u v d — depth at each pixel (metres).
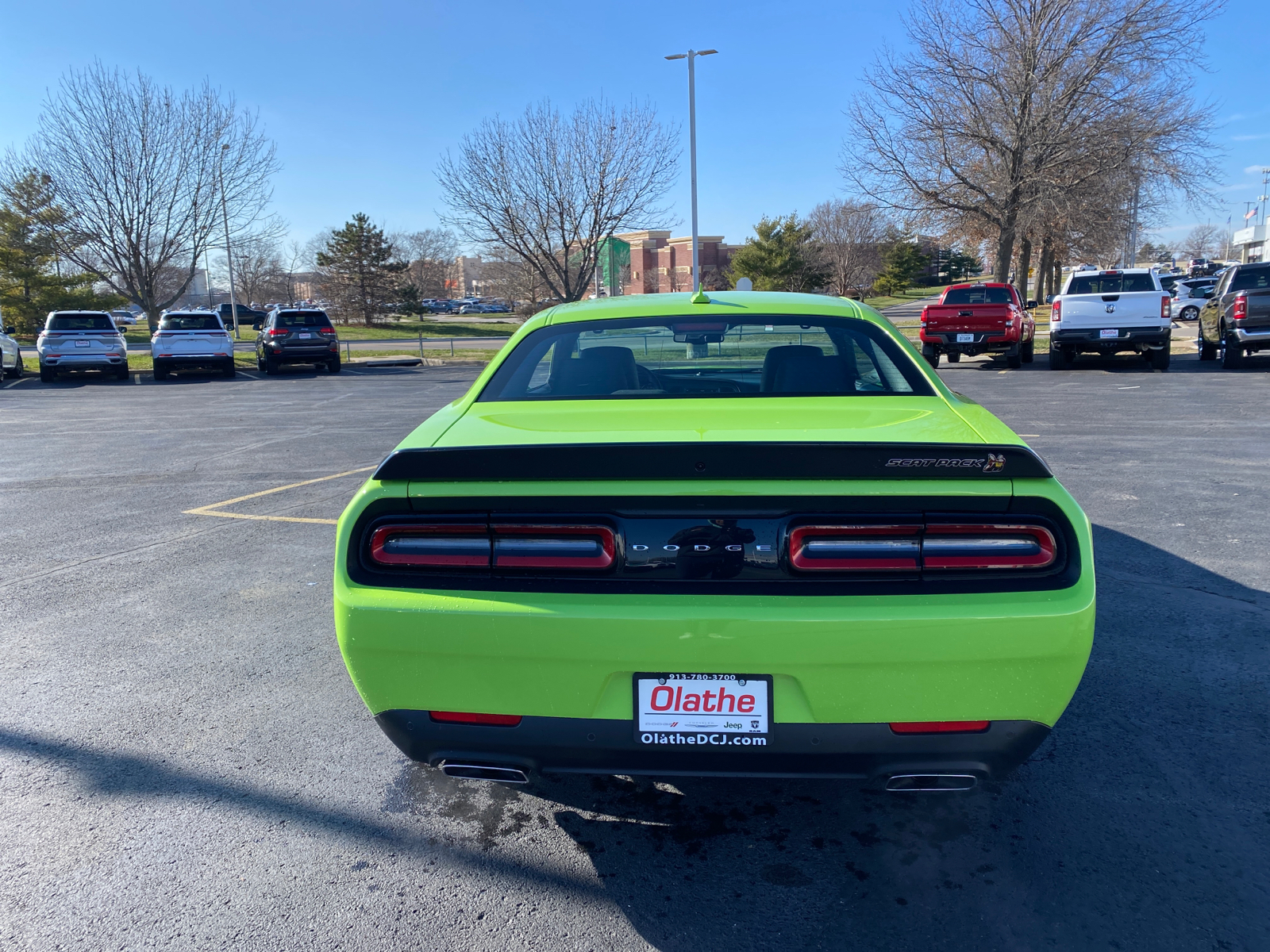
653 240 86.25
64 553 5.82
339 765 3.16
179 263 35.47
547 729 2.28
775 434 2.44
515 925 2.32
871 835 2.72
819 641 2.14
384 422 12.75
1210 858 2.56
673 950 2.23
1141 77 25.45
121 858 2.63
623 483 2.22
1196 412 11.30
